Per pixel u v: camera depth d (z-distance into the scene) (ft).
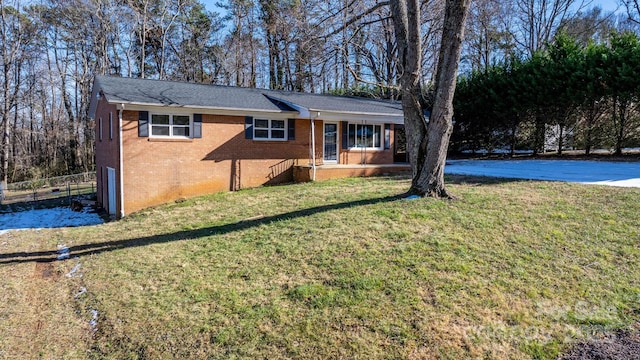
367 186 36.17
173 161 38.81
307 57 36.65
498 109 61.57
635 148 54.95
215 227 26.02
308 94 55.67
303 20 35.83
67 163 95.91
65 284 18.65
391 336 11.80
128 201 36.47
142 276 18.22
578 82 50.16
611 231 18.49
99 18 84.43
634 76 44.65
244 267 17.89
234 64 101.76
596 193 25.64
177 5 93.50
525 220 20.63
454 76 24.38
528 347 11.07
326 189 36.17
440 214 22.27
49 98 97.30
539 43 81.15
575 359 10.52
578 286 14.03
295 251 18.95
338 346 11.52
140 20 90.07
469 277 14.90
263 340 12.12
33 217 41.96
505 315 12.55
